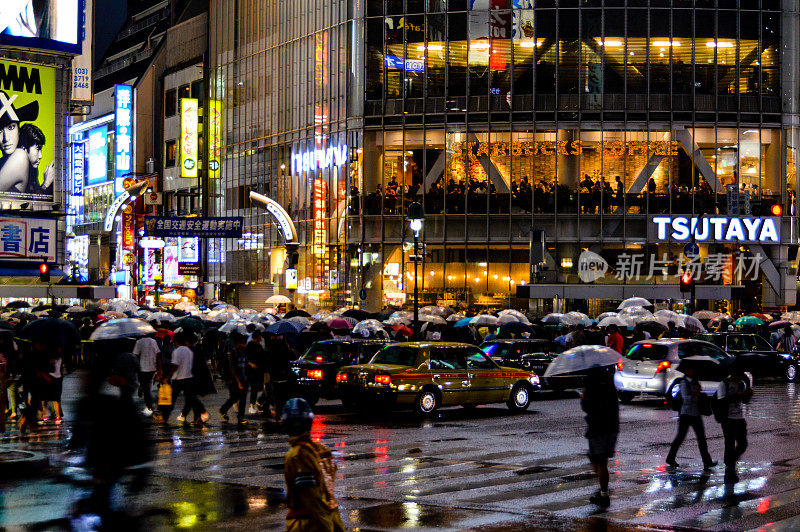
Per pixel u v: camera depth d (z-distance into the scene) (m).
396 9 61.97
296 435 7.61
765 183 58.94
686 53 58.81
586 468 15.66
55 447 17.92
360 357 25.75
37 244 56.78
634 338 36.12
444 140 60.75
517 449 17.91
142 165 101.38
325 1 66.06
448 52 60.94
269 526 11.19
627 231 58.53
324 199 65.31
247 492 13.38
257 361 23.83
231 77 79.62
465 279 60.06
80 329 34.41
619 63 59.03
